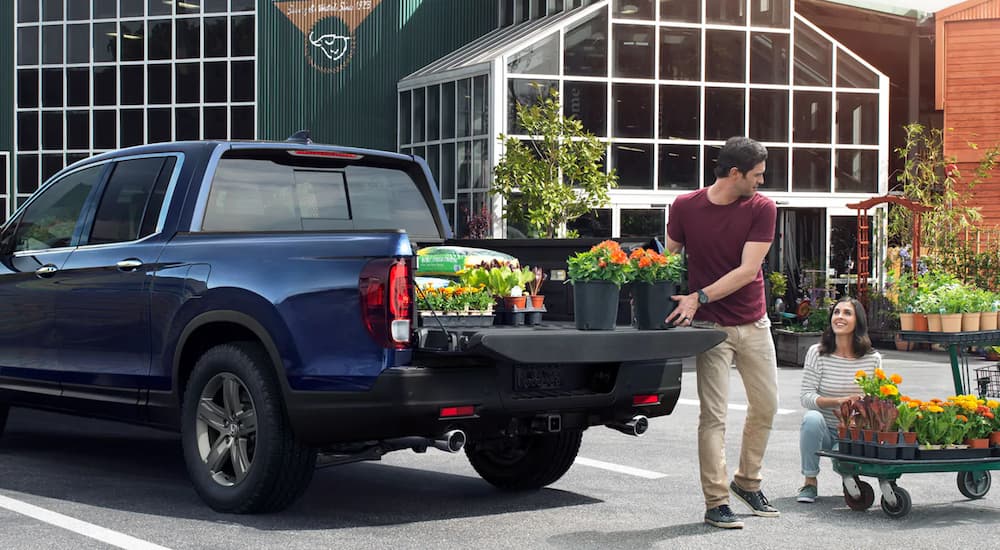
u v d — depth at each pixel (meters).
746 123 26.17
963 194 25.27
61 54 33.19
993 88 25.88
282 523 6.13
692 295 6.10
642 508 6.70
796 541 5.86
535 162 21.05
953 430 6.63
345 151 7.27
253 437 6.32
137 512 6.35
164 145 7.14
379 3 31.14
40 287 7.46
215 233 6.54
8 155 33.59
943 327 8.18
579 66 25.33
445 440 5.85
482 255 6.84
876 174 26.83
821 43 26.56
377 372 5.75
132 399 6.88
